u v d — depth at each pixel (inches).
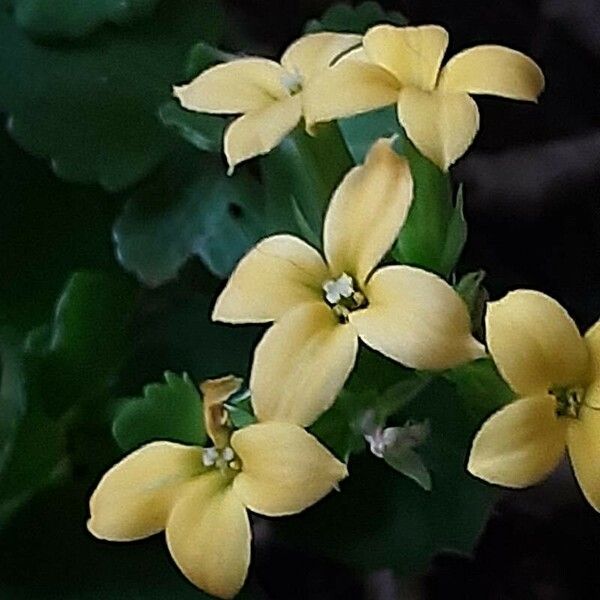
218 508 3.4
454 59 3.6
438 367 3.2
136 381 4.6
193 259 4.8
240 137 3.6
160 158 4.7
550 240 5.5
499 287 5.3
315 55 3.8
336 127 3.7
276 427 3.2
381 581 5.3
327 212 3.4
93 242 4.8
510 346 3.2
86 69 4.7
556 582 5.3
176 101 4.5
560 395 3.3
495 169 5.5
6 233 4.8
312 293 3.4
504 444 3.2
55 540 4.6
